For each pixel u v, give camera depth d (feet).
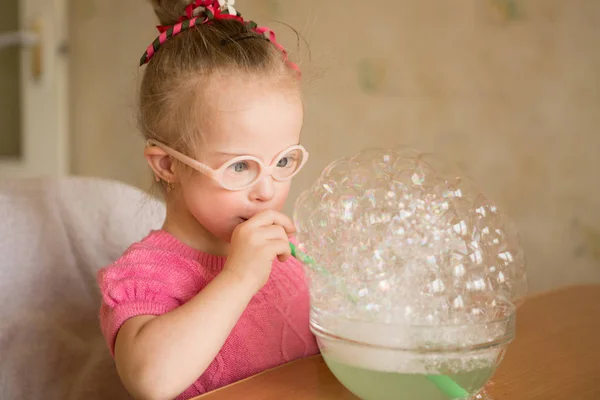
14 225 3.76
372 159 2.30
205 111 2.61
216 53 2.71
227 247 3.04
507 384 2.26
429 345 1.80
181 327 2.33
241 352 2.95
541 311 3.21
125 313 2.51
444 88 6.67
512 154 6.42
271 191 2.64
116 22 8.37
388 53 6.89
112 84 8.45
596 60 5.99
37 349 3.47
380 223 2.00
